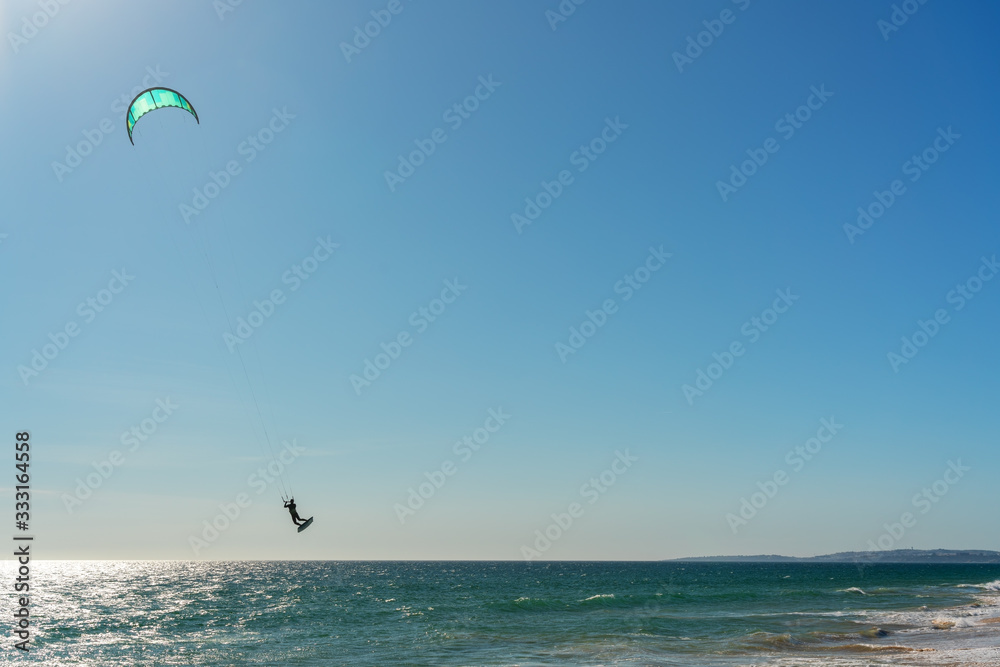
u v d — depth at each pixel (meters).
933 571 194.75
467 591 88.06
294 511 22.25
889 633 36.94
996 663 25.61
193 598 76.00
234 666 30.38
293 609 58.72
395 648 34.12
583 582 120.31
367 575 165.25
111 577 150.12
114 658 33.56
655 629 40.34
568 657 30.22
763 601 62.44
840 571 198.62
